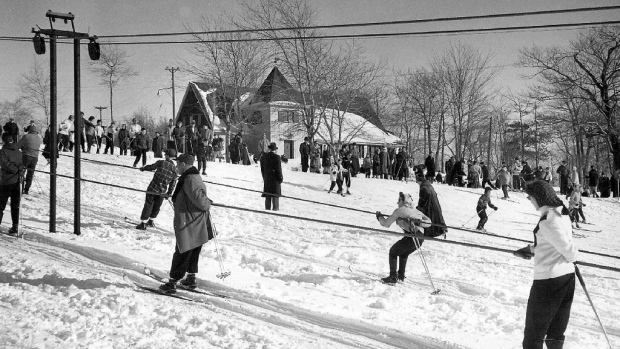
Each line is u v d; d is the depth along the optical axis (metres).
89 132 26.97
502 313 7.48
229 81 45.56
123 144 29.50
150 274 8.45
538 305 5.09
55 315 6.42
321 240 12.79
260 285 8.16
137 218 13.54
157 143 28.67
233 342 5.90
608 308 8.45
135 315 6.62
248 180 23.38
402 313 7.35
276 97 44.25
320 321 6.95
